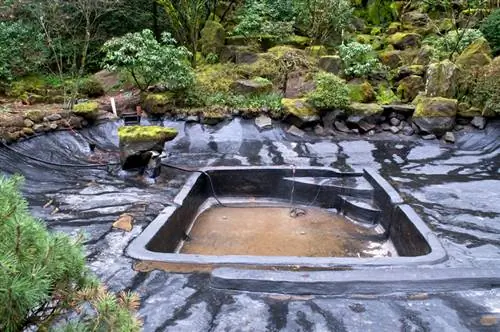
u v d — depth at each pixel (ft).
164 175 16.21
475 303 7.50
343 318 7.06
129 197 13.58
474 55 22.90
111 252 9.55
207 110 22.20
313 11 28.94
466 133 20.76
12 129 17.61
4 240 3.13
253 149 20.02
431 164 17.62
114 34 30.30
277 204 16.48
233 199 16.81
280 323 6.92
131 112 22.74
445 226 11.37
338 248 12.49
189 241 12.85
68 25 26.30
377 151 19.49
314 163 17.90
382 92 24.12
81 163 17.66
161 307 7.38
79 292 3.59
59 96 23.67
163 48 22.18
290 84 24.94
